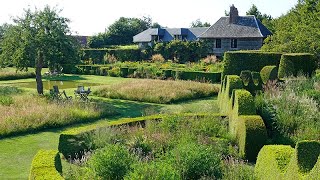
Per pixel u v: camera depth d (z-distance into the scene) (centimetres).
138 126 1314
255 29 4641
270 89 1495
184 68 3797
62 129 1588
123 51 5412
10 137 1454
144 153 1055
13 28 2336
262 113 1219
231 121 1263
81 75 4306
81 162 1011
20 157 1196
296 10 3384
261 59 2173
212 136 1188
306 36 2503
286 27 3181
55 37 2339
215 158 854
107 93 2495
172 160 830
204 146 915
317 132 1130
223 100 1630
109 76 4147
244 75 1639
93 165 802
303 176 542
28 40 2281
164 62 4712
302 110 1223
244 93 1209
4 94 2359
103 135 1145
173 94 2347
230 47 4756
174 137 1125
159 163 726
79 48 2556
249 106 1173
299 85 1516
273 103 1277
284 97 1291
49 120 1609
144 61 5019
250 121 1093
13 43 2334
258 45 4619
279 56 2150
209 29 4925
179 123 1236
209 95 2577
